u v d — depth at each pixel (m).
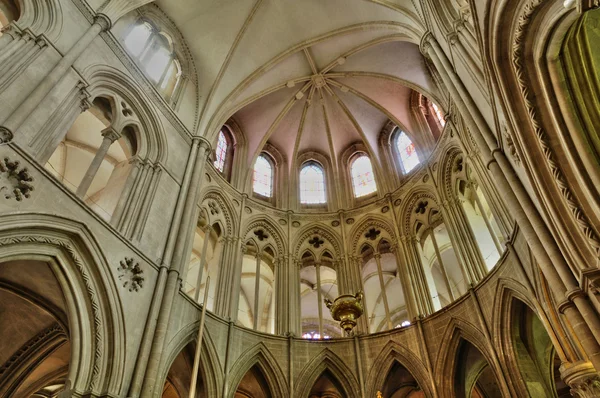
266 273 28.55
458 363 17.14
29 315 14.98
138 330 13.05
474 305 16.66
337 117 28.06
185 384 16.41
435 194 21.28
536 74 8.78
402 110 26.05
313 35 23.44
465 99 13.68
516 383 14.46
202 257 19.55
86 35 14.45
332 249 23.91
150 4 20.02
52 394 20.23
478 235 23.08
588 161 8.34
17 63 11.84
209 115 21.39
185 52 21.81
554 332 12.42
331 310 13.70
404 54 23.38
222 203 22.28
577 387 10.88
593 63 8.70
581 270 8.31
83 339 11.50
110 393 11.26
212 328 16.92
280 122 27.91
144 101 17.36
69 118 12.93
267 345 18.33
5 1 13.41
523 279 14.02
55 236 11.42
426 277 21.41
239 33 22.16
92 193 23.98
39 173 11.28
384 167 26.27
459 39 13.88
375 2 20.12
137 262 13.89
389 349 18.31
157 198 16.23
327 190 26.83
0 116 10.75
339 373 18.23
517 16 8.36
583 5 6.60
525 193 10.95
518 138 9.64
